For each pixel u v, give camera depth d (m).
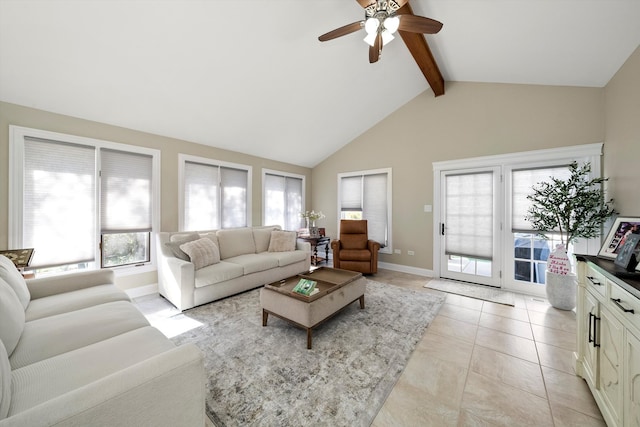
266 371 1.81
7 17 1.88
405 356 2.00
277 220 5.38
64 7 1.90
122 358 1.21
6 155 2.47
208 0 2.11
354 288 2.70
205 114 3.43
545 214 3.09
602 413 1.37
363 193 5.20
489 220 3.74
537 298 3.27
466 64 3.41
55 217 2.76
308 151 5.31
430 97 4.29
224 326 2.49
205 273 2.99
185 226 3.84
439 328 2.47
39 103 2.59
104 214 3.10
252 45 2.62
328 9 2.47
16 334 1.29
